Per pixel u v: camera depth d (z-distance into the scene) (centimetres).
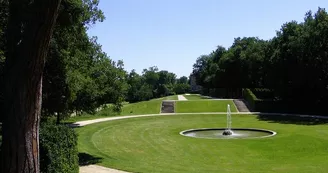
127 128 3778
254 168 1736
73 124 3884
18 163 670
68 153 1197
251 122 4312
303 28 5344
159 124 4197
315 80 4950
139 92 9081
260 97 6781
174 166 1770
